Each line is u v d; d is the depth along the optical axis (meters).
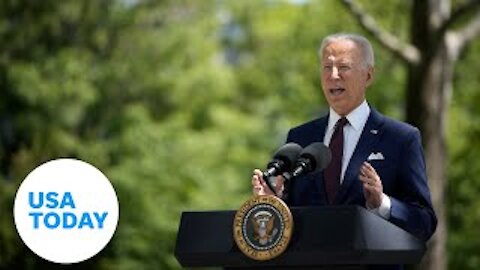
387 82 35.28
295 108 39.56
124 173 38.22
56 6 41.94
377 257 6.41
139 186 38.00
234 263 6.66
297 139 7.83
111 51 42.56
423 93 20.84
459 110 36.06
